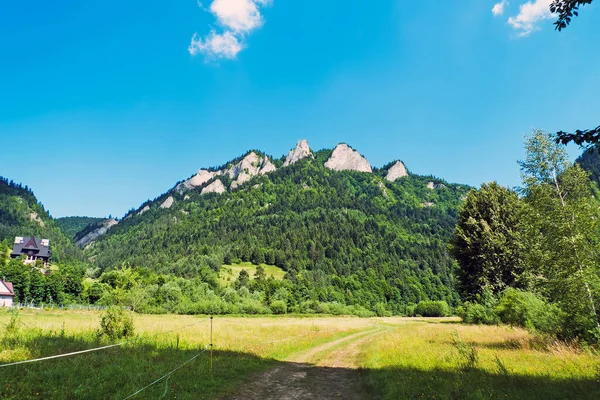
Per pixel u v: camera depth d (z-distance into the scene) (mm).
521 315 26281
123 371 11203
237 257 191375
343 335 33344
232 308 85625
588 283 16188
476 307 39344
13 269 96312
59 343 15250
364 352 20391
